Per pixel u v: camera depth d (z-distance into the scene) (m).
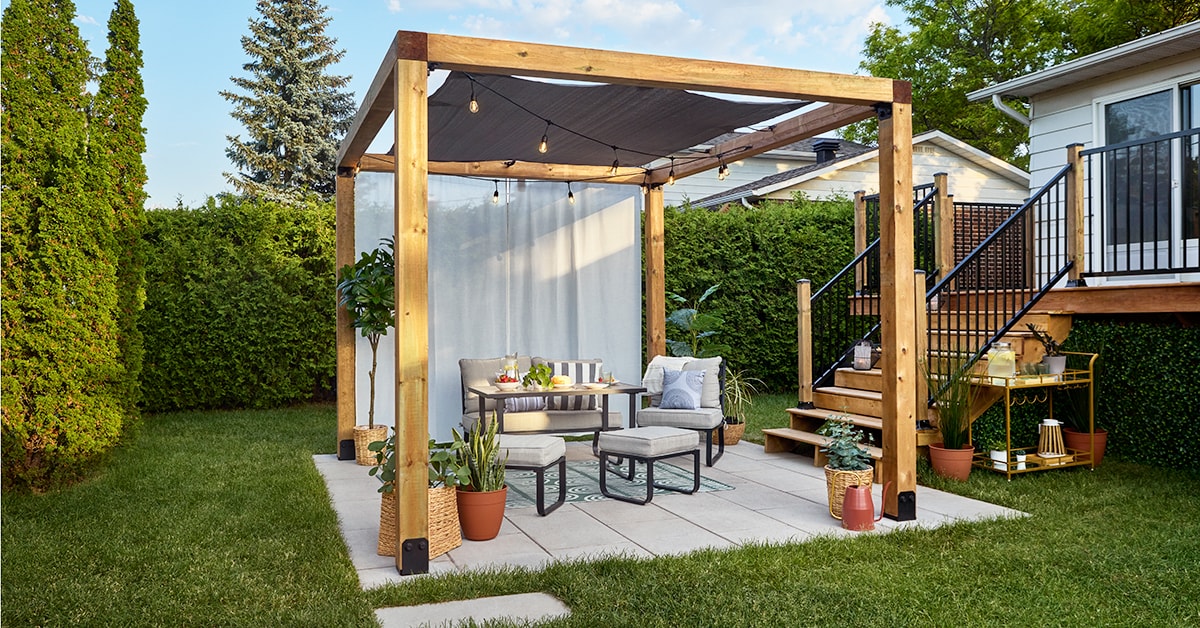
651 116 5.71
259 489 5.49
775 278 10.58
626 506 5.20
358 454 6.66
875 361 7.02
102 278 5.75
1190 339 5.78
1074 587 3.52
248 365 9.45
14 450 5.25
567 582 3.60
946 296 7.55
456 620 3.23
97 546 4.18
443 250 7.91
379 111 4.86
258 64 21.86
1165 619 3.19
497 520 4.44
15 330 5.28
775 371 10.66
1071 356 6.50
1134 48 7.34
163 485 5.60
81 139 5.56
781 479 6.02
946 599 3.40
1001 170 14.87
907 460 4.71
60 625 3.16
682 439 5.46
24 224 5.29
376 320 6.61
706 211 10.54
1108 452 6.40
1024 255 6.96
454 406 7.91
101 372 5.73
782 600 3.38
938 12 20.70
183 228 9.28
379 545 4.16
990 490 5.36
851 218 10.91
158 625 3.16
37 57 5.34
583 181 8.09
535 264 8.27
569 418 7.01
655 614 3.23
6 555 4.03
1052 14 19.28
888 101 4.74
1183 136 5.68
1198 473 5.70
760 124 6.16
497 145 6.77
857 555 4.02
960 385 5.79
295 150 21.48
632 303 8.61
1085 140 8.34
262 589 3.55
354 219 7.29
